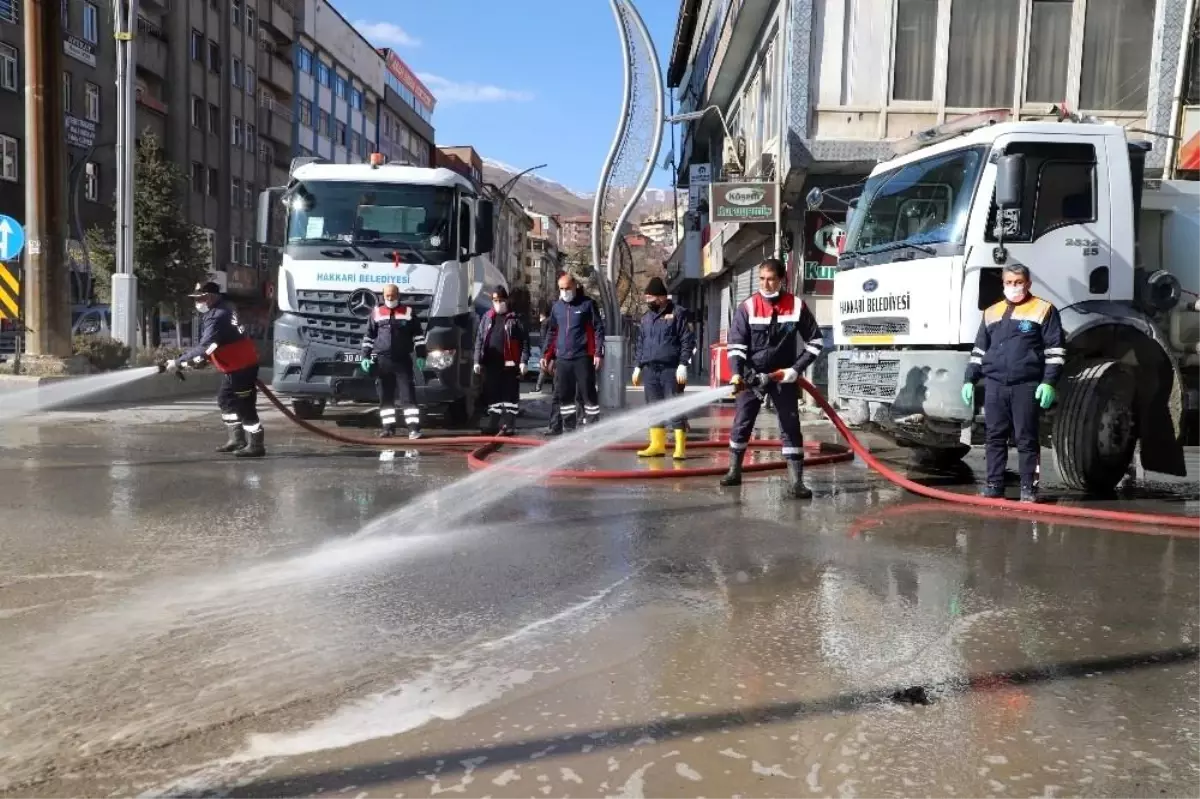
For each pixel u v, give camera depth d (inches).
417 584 183.2
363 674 135.8
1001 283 276.7
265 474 315.9
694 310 1299.2
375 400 458.6
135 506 254.8
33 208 580.4
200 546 210.7
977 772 107.8
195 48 1641.2
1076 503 286.0
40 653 142.9
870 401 311.3
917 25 566.9
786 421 286.0
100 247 1061.1
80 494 270.8
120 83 661.9
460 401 489.1
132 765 107.8
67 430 434.9
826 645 150.6
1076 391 290.0
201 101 1657.2
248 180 1855.3
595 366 426.0
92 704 124.4
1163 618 167.5
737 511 263.7
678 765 108.7
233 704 124.8
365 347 411.5
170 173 1103.0
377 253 437.4
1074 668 141.7
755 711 124.1
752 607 170.9
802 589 183.2
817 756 111.5
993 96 566.6
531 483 308.3
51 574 186.1
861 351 321.7
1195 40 539.8
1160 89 550.0
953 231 279.6
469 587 181.5
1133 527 246.1
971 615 167.6
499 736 115.9
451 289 443.8
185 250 1108.5
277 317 456.4
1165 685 135.5
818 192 473.7
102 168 1381.6
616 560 204.4
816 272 596.7
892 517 256.8
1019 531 239.8
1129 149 291.7
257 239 463.8
